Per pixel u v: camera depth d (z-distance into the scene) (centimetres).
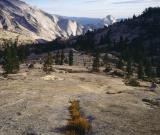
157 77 16925
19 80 10375
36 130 3938
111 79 13088
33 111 5159
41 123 4322
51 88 8606
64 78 12056
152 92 9306
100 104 6100
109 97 7331
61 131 3922
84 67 18100
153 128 4266
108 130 4019
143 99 7244
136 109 5791
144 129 4181
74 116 4619
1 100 6184
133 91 9169
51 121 4453
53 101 6272
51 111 5206
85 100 6544
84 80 11956
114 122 4512
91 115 4953
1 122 4375
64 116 4828
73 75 13350
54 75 12550
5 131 3878
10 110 5222
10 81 9894
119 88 10275
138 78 15012
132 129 4144
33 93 7300
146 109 5900
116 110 5525
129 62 15850
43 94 7231
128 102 6625
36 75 12306
